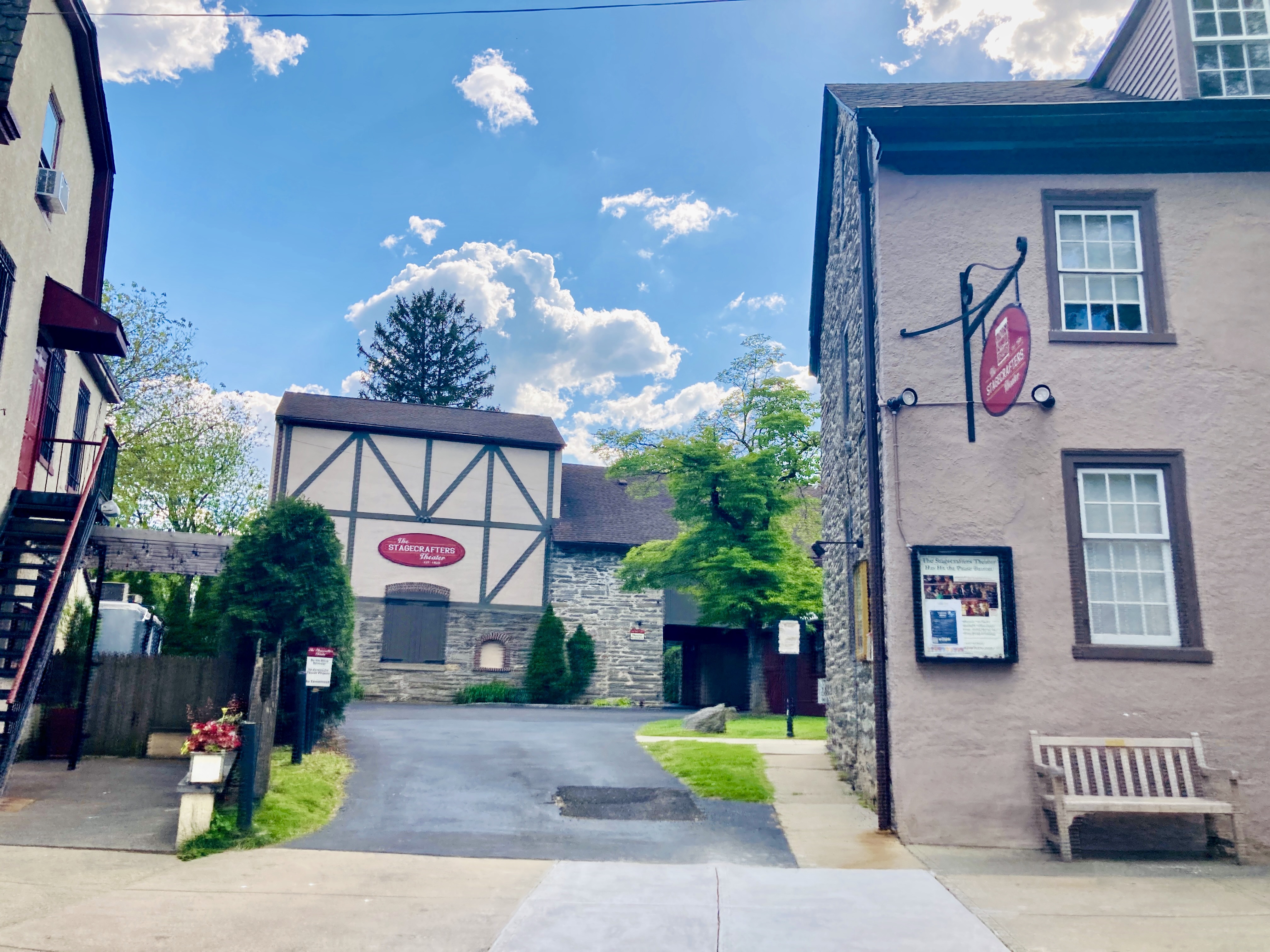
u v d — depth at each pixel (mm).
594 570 25656
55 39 10891
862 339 9406
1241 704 8023
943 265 8883
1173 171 8969
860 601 9812
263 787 8438
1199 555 8281
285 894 6160
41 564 10906
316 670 10797
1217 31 9703
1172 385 8586
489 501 25094
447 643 24125
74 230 12156
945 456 8531
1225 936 5355
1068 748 7977
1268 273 8742
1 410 9781
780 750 12617
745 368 22875
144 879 6465
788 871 6871
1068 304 8867
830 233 12516
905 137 8898
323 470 24047
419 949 5137
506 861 7164
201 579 22359
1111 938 5324
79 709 11430
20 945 5012
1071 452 8492
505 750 12312
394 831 8062
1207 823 7703
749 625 21094
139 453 25188
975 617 8211
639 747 12812
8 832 7691
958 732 8086
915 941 5277
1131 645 8227
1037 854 7621
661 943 5258
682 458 20422
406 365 48625
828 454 12898
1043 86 11586
